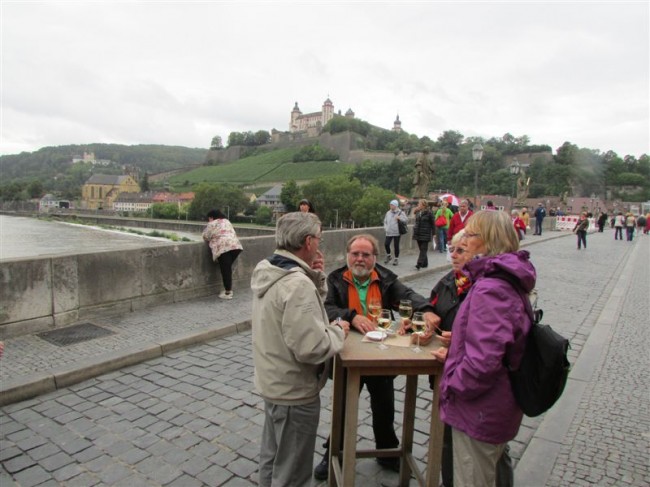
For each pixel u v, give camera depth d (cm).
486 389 219
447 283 307
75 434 393
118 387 488
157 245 805
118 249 743
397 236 1350
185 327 670
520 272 219
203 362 563
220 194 13188
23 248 5141
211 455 363
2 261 600
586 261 1697
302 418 255
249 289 962
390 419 338
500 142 13312
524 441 393
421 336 278
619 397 480
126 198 16938
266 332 252
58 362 520
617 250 2186
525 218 2867
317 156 15912
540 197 9331
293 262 256
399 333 297
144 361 564
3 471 340
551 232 3519
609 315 839
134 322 693
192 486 325
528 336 224
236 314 752
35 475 336
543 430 405
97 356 541
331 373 314
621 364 582
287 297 239
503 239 241
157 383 499
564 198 7256
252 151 19850
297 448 257
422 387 500
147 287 786
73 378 496
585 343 670
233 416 426
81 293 692
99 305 718
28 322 629
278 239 262
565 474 341
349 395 259
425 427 412
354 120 16725
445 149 14400
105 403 451
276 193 13525
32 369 498
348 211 11119
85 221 12938
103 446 375
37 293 637
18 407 441
